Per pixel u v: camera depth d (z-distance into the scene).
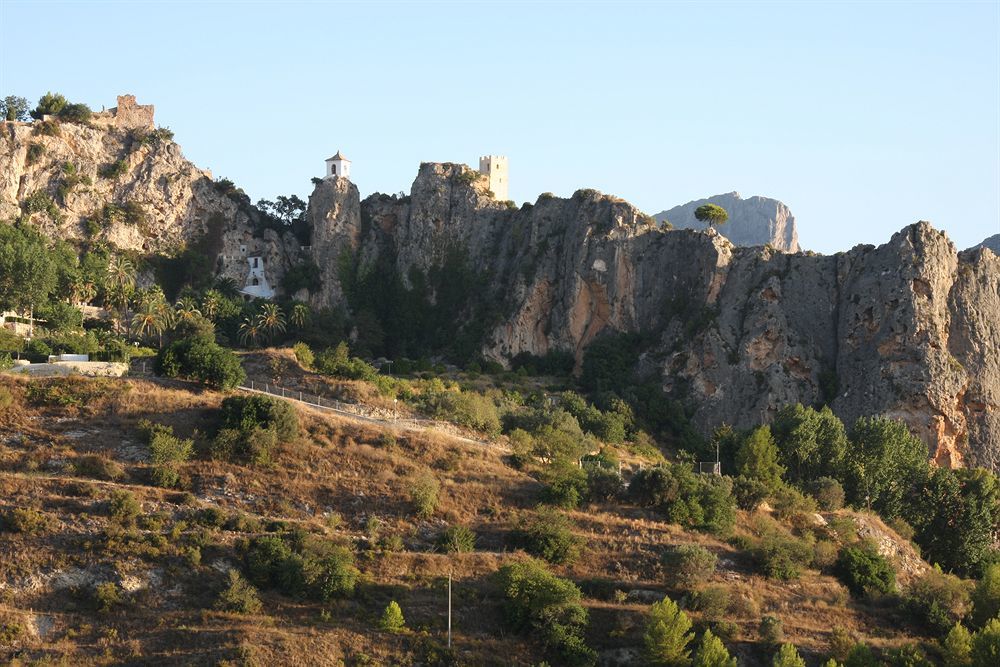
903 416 164.62
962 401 169.12
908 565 112.19
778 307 184.88
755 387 176.88
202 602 84.56
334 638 81.69
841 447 134.50
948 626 94.00
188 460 99.50
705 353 182.62
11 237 194.88
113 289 189.62
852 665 82.69
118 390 107.69
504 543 95.94
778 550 98.00
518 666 82.06
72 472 96.38
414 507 97.44
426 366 190.62
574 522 100.19
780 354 179.75
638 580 93.75
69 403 105.19
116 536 88.06
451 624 84.94
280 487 97.88
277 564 87.62
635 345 196.00
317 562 87.06
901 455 135.62
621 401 170.88
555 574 93.06
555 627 84.38
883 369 169.62
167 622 82.38
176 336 185.50
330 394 124.75
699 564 93.38
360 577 88.12
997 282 181.75
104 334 174.62
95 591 84.00
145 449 100.38
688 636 84.44
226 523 91.75
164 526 90.81
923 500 129.25
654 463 142.12
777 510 111.88
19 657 77.88
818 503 120.81
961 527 126.00
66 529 88.56
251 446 100.25
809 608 94.06
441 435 112.06
